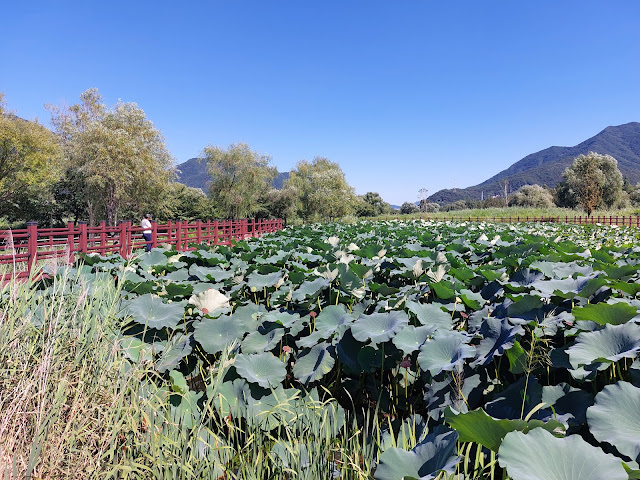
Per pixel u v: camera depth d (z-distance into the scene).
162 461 1.74
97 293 2.73
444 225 16.12
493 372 2.64
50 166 27.55
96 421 1.82
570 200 53.19
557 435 1.57
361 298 3.66
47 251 6.39
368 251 6.02
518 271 3.92
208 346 2.80
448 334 2.53
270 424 2.27
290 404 2.39
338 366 2.92
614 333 2.18
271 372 2.51
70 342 2.12
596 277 3.16
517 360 2.28
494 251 6.23
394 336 2.53
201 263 5.81
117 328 2.75
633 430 1.61
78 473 1.65
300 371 2.71
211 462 1.88
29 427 1.74
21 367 1.90
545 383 2.49
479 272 4.44
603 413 1.70
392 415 2.69
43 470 1.58
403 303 3.11
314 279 3.92
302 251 6.67
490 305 3.55
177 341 2.94
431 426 2.25
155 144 29.83
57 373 1.91
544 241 7.54
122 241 9.45
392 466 1.57
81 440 1.79
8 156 25.94
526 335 2.73
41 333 2.16
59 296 2.50
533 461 1.31
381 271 5.12
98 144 25.86
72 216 36.03
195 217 42.34
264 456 2.17
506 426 1.47
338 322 2.96
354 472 1.89
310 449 2.03
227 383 2.45
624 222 28.50
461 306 3.42
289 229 16.55
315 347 2.81
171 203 37.38
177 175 31.70
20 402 1.67
